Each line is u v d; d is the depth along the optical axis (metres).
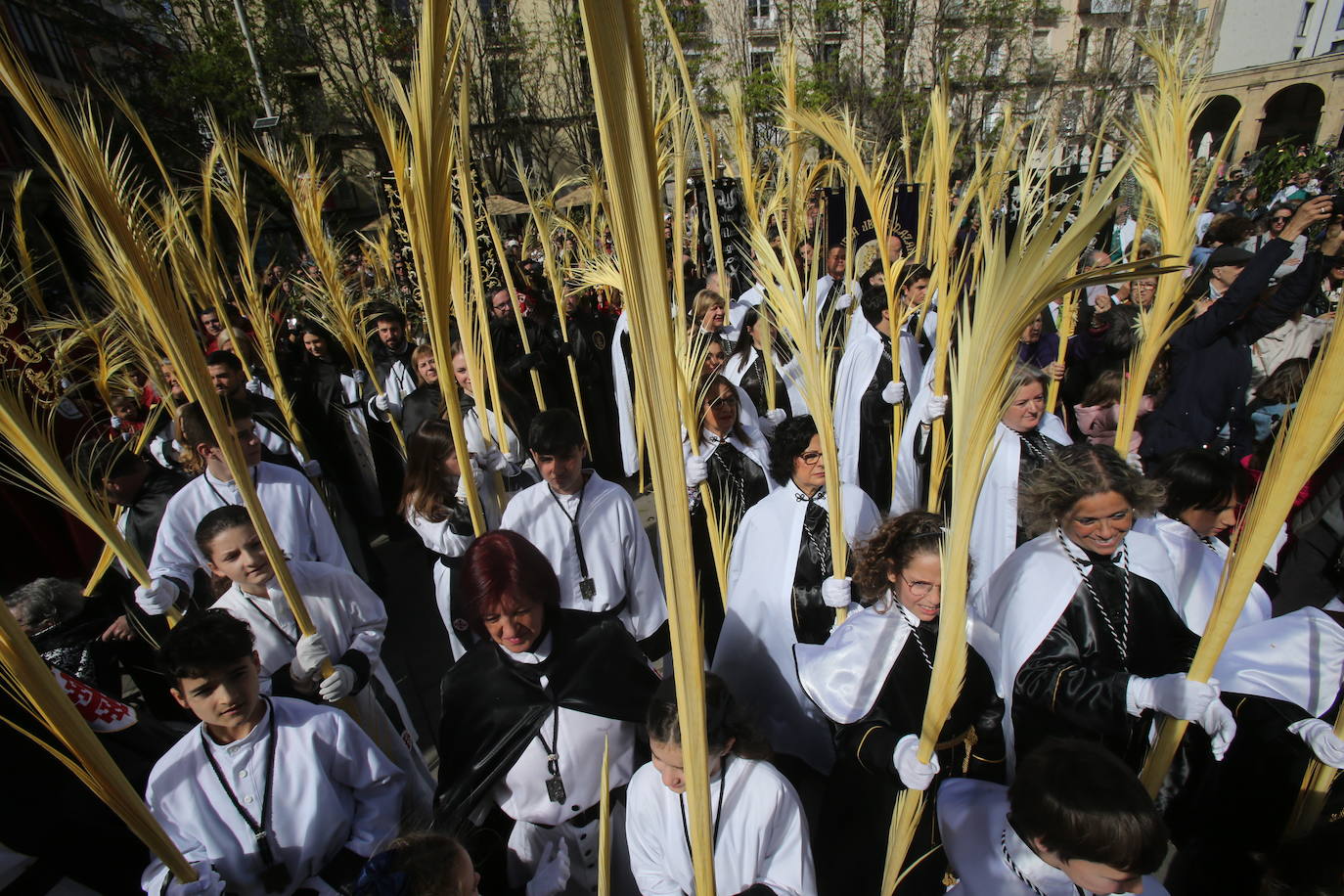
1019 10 15.98
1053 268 0.88
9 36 1.48
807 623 2.96
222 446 1.92
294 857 1.99
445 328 2.35
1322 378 1.17
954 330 3.34
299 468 4.37
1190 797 2.23
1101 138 2.81
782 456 2.93
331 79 16.11
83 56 10.94
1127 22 13.16
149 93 12.95
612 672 2.35
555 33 17.83
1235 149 22.88
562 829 2.37
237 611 2.58
